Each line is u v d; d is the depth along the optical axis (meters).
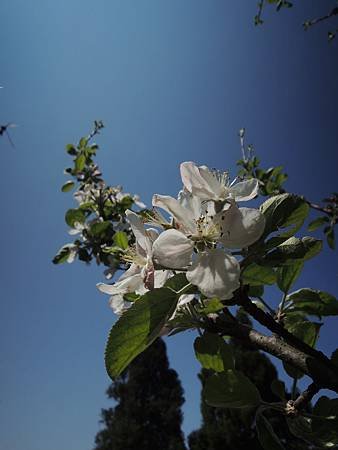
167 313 0.15
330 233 0.50
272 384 0.19
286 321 0.21
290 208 0.17
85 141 0.55
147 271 0.16
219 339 0.17
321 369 0.15
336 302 0.21
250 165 0.55
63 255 0.48
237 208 0.16
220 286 0.14
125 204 0.51
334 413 0.16
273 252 0.16
